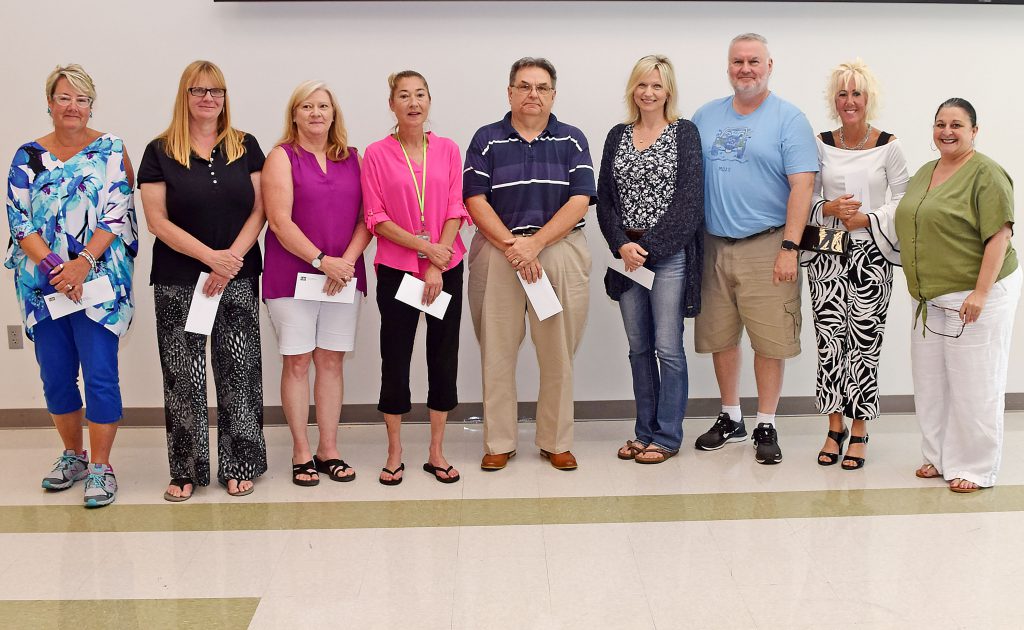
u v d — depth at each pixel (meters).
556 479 3.45
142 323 4.18
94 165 3.15
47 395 3.34
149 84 3.99
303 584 2.60
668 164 3.41
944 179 3.23
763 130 3.44
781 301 3.51
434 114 4.04
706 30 4.01
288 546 2.86
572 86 4.04
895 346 4.29
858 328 3.44
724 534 2.91
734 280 3.57
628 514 3.09
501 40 4.00
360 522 3.05
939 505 3.14
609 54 4.02
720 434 3.83
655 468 3.56
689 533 2.92
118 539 2.93
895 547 2.80
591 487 3.36
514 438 3.59
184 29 3.96
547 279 3.37
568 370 3.52
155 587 2.60
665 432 3.65
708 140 3.53
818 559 2.72
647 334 3.61
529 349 4.25
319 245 3.27
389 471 3.42
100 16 3.95
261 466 3.38
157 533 2.98
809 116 4.10
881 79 4.09
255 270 3.30
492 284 3.44
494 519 3.06
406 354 3.36
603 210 3.53
